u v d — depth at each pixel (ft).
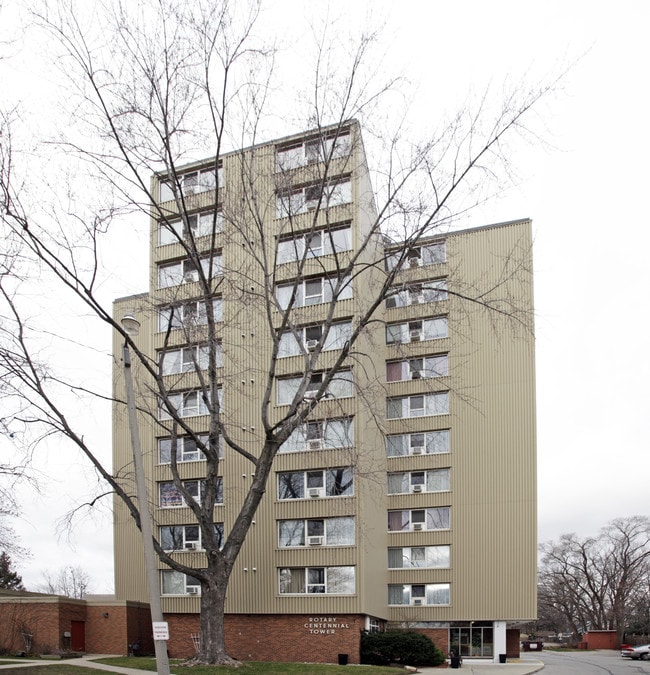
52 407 64.03
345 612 91.20
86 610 100.32
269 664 67.67
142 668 67.05
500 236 113.29
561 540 251.60
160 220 71.82
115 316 114.42
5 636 95.14
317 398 68.03
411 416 114.83
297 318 82.79
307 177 91.04
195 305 78.89
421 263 110.73
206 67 65.16
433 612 107.76
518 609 104.63
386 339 117.08
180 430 104.68
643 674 90.94
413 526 110.93
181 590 101.50
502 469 109.19
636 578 227.40
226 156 101.55
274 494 97.91
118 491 66.39
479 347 112.57
